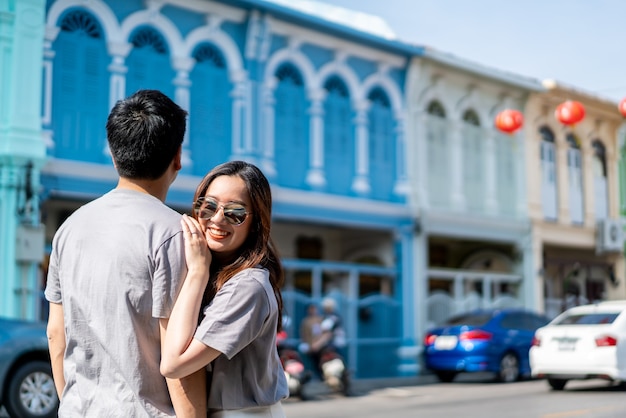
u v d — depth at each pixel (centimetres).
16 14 1370
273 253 279
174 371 240
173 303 247
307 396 1337
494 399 1231
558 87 2270
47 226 1485
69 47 1441
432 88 2008
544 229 2250
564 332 1333
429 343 1628
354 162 1855
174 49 1576
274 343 263
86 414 246
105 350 245
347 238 1978
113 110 266
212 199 268
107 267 247
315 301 1659
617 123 2555
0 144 1335
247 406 258
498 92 2170
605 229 2414
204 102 1609
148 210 255
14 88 1355
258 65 1686
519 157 2222
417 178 1948
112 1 1498
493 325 1602
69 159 1418
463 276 2025
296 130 1755
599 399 1182
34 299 1343
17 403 938
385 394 1377
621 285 2603
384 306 1828
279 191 1655
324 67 1809
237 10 1655
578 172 2422
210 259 256
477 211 2088
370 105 1891
